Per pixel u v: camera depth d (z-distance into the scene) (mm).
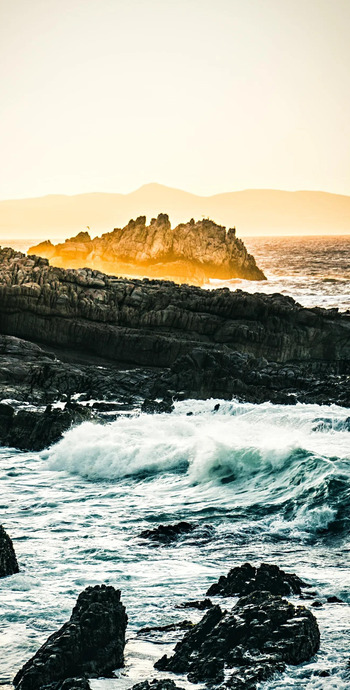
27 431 36594
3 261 66625
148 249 143875
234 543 22750
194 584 19203
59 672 13766
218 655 14492
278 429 35969
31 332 57562
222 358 46781
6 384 45469
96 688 13672
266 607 15508
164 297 59000
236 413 39531
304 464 28062
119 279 63781
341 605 17453
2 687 13688
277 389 44344
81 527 24531
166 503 27141
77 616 14945
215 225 143750
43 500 27891
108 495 28531
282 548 22266
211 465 29703
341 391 42844
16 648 15484
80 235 157000
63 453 32906
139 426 36281
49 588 18938
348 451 30719
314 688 13531
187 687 13703
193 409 40562
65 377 45750
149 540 23078
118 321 57875
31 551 22000
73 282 60375
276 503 26000
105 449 32344
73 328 56688
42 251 158375
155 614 17297
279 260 179375
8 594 18469
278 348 55406
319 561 21000
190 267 127938
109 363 55469
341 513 24453
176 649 15172
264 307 56688
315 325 56094
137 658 15039
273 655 14336
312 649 14812
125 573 20094
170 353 54000
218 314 57438
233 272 138625
